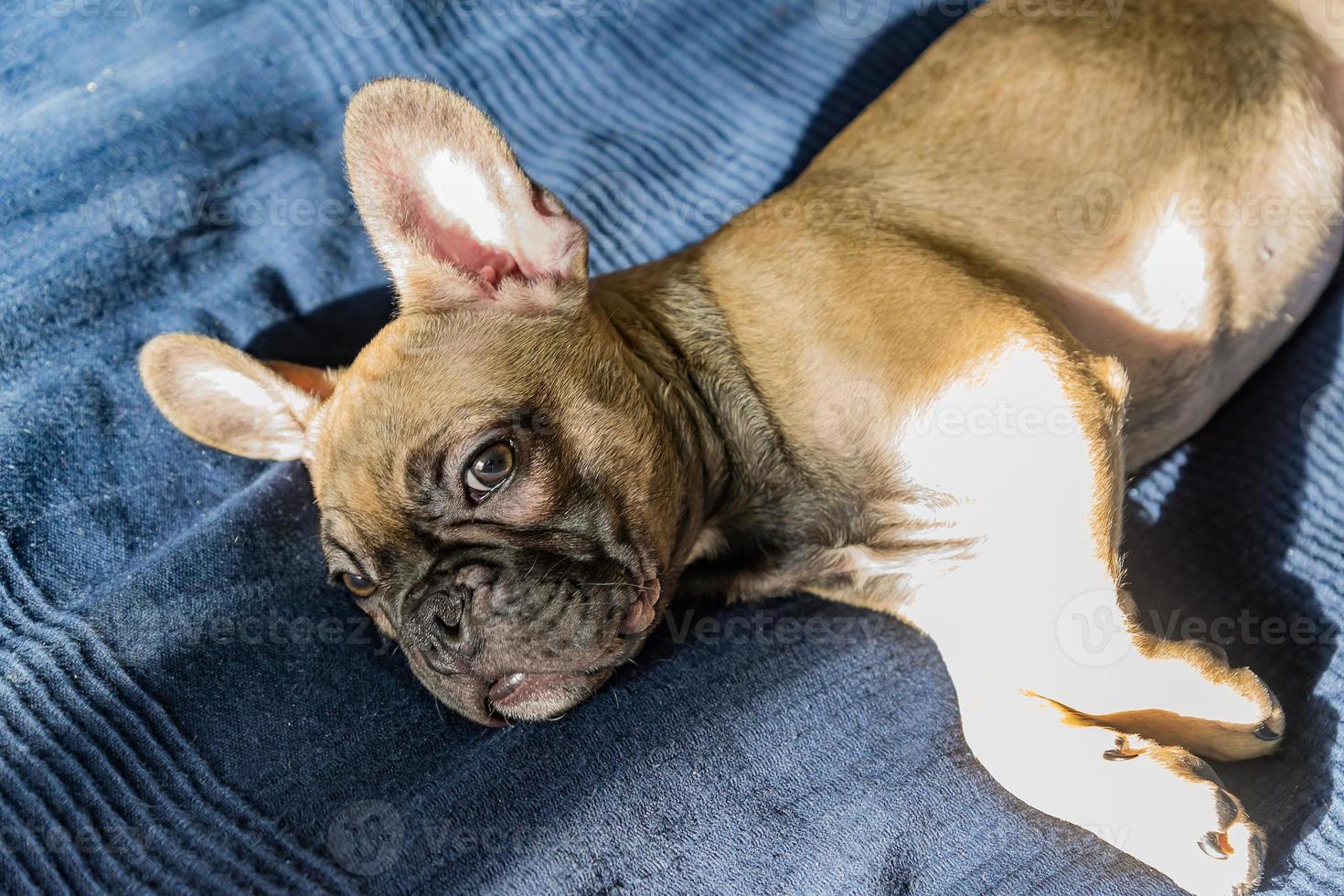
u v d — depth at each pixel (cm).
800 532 77
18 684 72
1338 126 82
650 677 74
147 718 72
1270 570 77
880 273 76
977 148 81
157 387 79
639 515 73
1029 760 71
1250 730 71
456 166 74
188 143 92
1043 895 69
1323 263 82
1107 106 81
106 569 77
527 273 75
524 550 72
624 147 94
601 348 74
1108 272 80
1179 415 80
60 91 94
